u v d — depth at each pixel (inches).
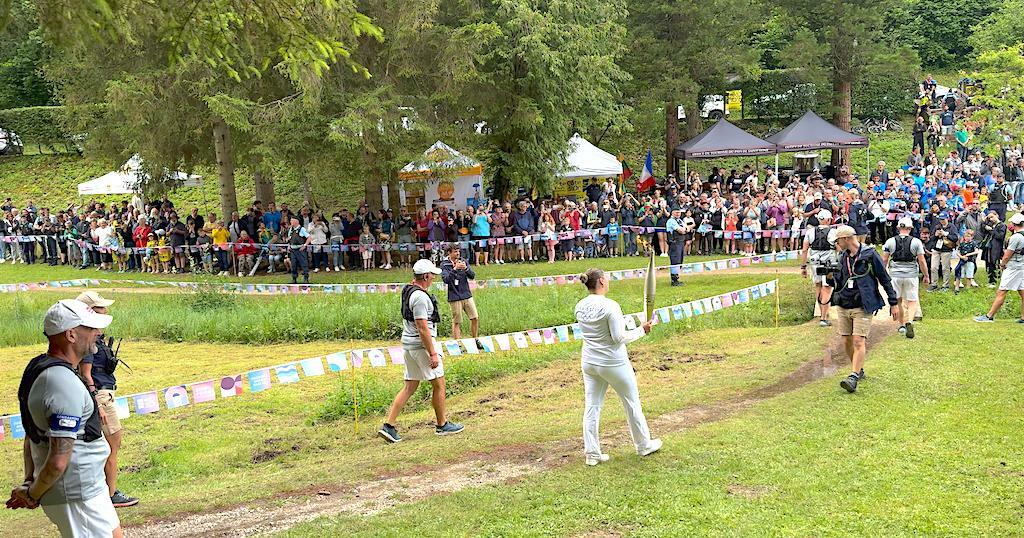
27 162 1649.9
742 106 1710.1
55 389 183.5
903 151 1585.9
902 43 1815.9
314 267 961.5
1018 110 1242.0
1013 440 310.3
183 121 902.4
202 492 307.1
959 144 1387.8
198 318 671.1
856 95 1768.0
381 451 347.3
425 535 250.7
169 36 343.3
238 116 792.9
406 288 355.6
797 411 361.1
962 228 735.7
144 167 1031.0
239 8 348.5
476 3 951.6
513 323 627.2
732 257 919.0
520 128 1003.3
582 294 732.0
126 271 1034.1
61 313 188.7
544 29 924.0
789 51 1424.7
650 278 311.1
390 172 925.2
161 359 575.8
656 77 1358.3
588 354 302.2
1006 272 540.1
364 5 850.8
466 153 922.1
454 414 412.2
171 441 387.9
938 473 281.3
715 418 363.3
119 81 839.1
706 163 1601.9
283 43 361.1
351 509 276.8
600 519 256.4
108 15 299.1
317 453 363.9
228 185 981.8
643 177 1237.1
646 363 499.5
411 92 916.6
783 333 561.3
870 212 904.9
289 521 269.9
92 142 1009.5
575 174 1136.8
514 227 959.6
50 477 182.2
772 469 291.7
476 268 927.0
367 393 436.5
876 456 300.2
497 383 475.8
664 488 277.4
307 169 854.5
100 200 1496.1
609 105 1216.2
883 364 434.6
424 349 354.3
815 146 1180.5
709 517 252.8
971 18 2028.8
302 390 473.7
